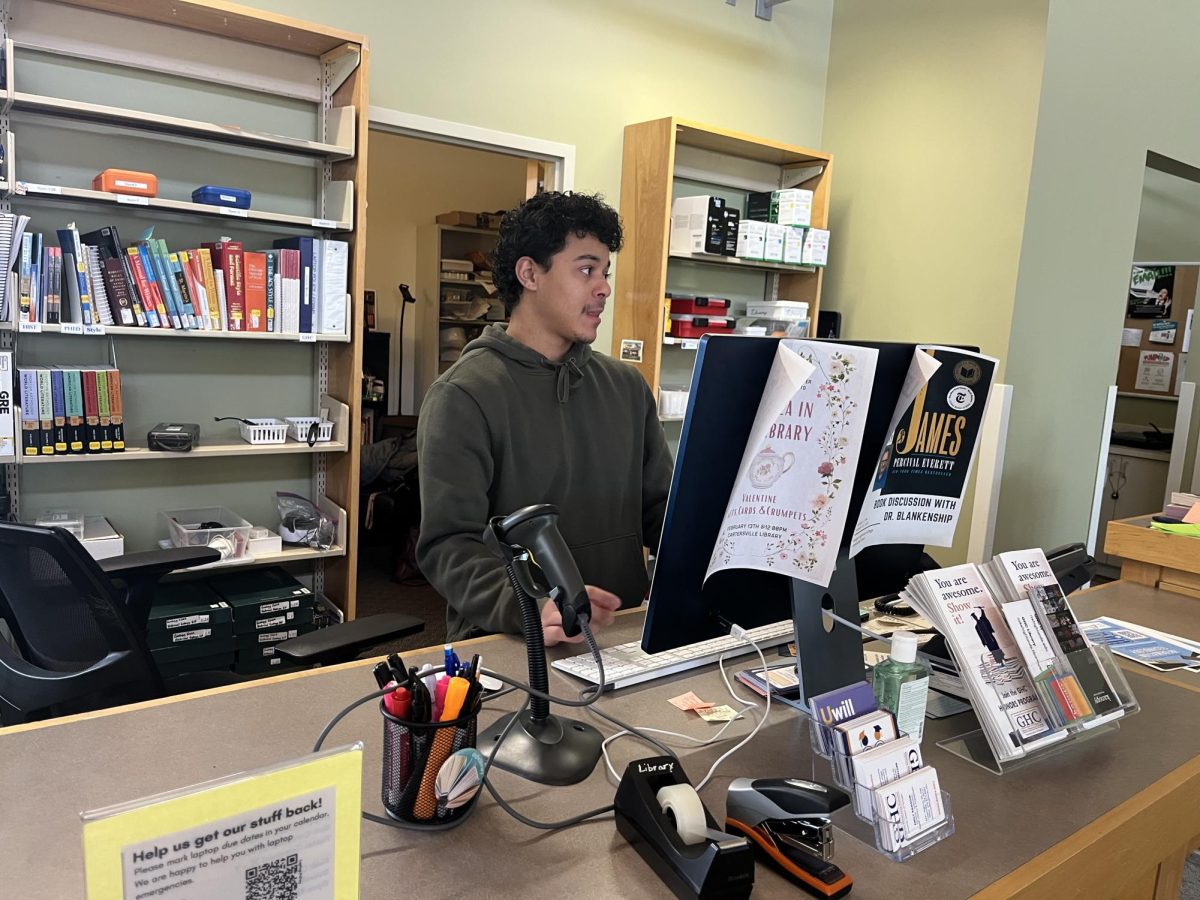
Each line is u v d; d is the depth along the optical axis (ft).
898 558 4.27
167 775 2.96
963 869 2.72
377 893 2.42
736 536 3.41
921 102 12.98
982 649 3.59
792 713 3.81
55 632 5.04
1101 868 2.99
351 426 9.78
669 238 11.91
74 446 8.33
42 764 3.00
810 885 2.55
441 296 20.44
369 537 16.52
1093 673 3.85
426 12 10.33
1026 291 12.02
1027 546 12.94
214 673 5.96
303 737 3.29
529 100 11.31
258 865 1.83
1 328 7.80
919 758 3.05
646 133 11.89
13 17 8.08
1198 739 3.82
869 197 13.80
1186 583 6.34
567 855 2.67
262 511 10.39
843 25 14.14
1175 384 17.83
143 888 1.68
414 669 2.88
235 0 9.13
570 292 5.28
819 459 3.36
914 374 3.46
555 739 3.24
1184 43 13.71
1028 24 11.55
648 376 12.11
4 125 8.04
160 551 6.00
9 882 2.35
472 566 4.59
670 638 3.54
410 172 20.66
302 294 9.37
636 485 5.97
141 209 8.84
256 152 9.58
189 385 9.70
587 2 11.66
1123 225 13.42
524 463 5.30
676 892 2.49
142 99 8.93
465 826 2.80
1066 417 13.14
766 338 3.13
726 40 13.15
